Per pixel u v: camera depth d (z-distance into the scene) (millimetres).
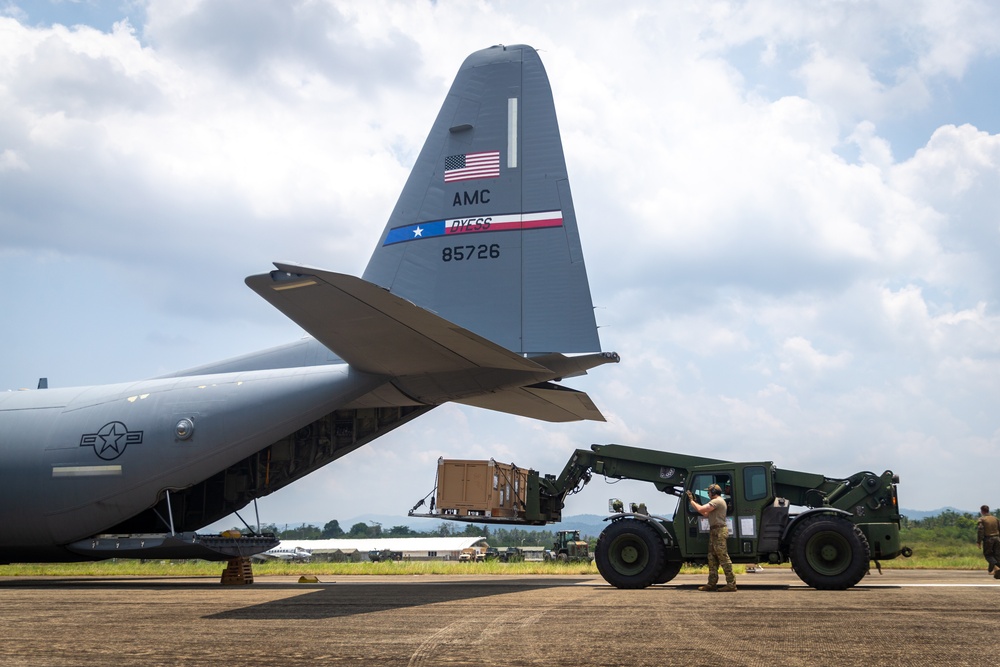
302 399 12586
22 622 6695
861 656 4766
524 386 12164
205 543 12859
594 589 10508
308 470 14375
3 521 13297
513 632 5812
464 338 10031
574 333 11242
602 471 12930
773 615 6805
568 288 11391
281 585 12969
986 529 15047
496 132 12195
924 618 6543
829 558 10070
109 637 5719
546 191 11781
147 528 14531
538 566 21172
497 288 11664
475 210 12023
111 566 23578
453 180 12234
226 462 12828
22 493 13250
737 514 10719
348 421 14195
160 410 13125
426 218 12258
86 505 13062
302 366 13141
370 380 12273
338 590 10664
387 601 8430
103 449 13094
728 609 7320
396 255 12305
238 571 13820
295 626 6242
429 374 11922
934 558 23547
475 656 4820
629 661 4637
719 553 9898
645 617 6699
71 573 19719
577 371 11508
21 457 13344
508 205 11898
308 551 66125
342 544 76312
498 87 12344
